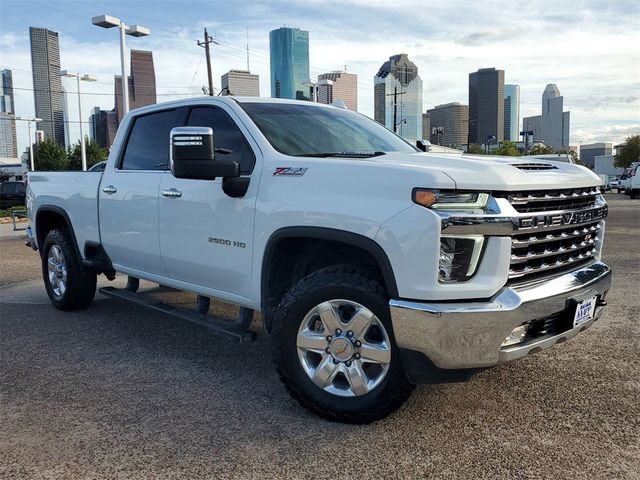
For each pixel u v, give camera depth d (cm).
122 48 2052
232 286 401
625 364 428
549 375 407
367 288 317
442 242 292
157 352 476
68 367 441
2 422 345
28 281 822
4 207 3203
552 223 320
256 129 396
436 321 288
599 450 302
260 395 382
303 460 295
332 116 466
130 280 558
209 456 301
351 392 331
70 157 5662
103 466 293
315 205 333
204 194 409
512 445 308
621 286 709
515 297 296
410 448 305
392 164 318
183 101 462
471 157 356
